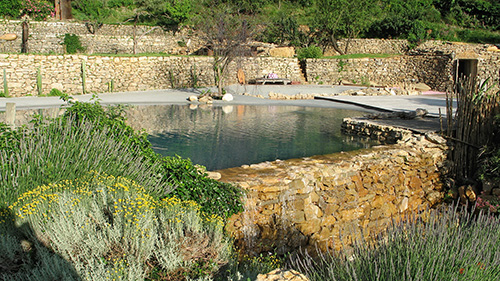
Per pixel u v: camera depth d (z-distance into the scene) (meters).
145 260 4.18
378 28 36.62
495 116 9.80
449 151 9.95
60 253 4.04
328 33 36.31
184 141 11.12
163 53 31.28
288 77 33.81
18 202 4.71
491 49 32.41
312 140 11.63
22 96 22.72
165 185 5.87
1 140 6.23
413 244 4.06
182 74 29.16
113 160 6.17
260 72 32.75
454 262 3.83
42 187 4.90
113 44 30.75
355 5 34.81
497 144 9.60
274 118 15.84
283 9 40.28
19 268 4.02
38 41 29.55
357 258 3.99
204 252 4.50
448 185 9.62
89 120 7.05
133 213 4.40
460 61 31.97
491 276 3.88
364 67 33.94
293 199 6.96
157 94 24.48
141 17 35.72
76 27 31.23
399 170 8.92
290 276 3.28
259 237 6.43
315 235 7.23
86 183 5.22
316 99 23.70
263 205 6.57
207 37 25.09
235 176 6.95
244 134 12.34
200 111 17.59
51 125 6.66
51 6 33.44
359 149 9.94
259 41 36.03
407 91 27.05
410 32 35.25
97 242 4.18
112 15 36.12
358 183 8.05
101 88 25.61
